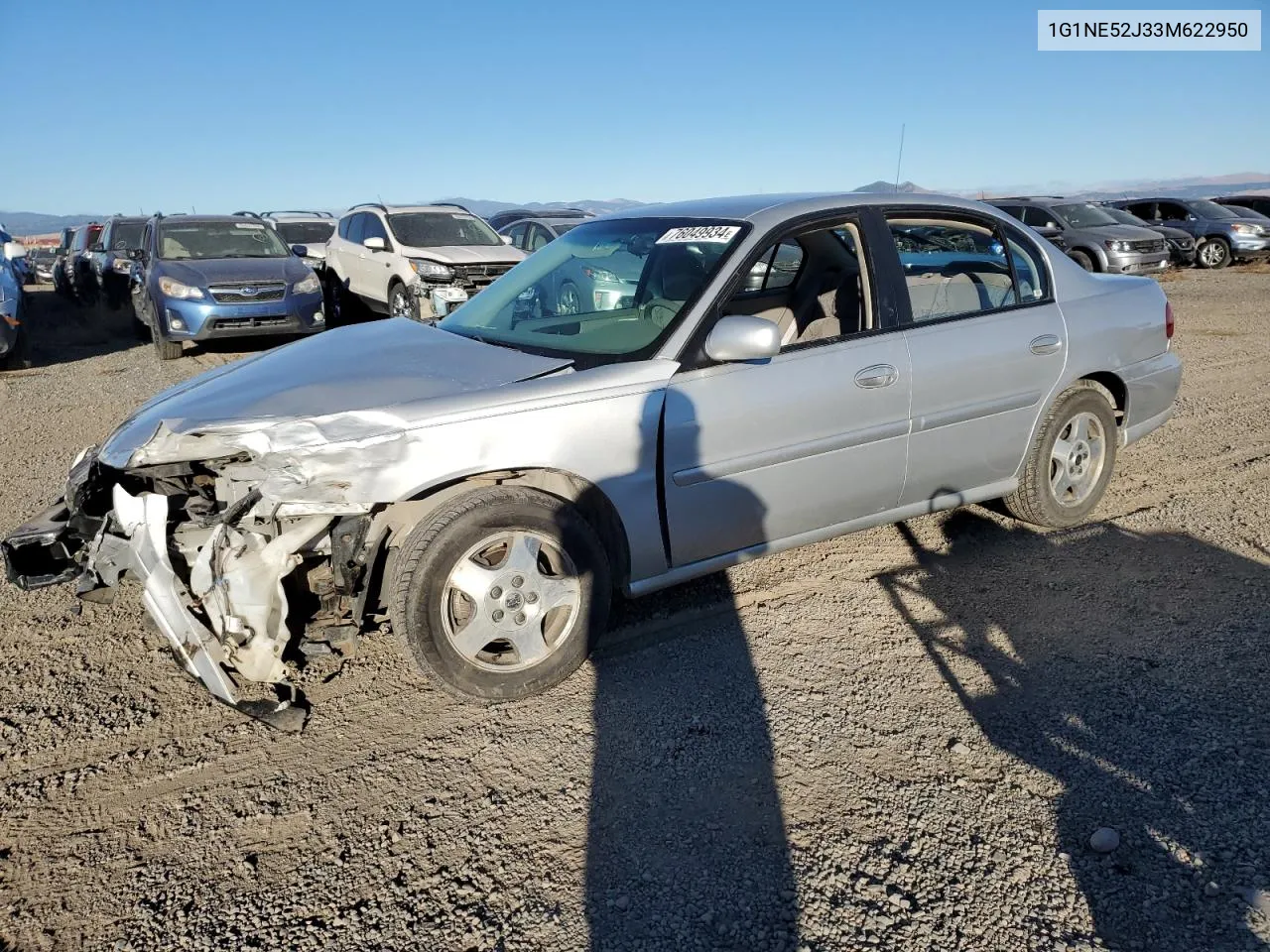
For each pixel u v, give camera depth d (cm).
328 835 265
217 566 290
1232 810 262
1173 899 231
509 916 232
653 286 380
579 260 420
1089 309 457
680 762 294
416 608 304
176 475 314
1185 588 409
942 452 412
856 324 406
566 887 242
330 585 317
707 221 391
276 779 291
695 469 347
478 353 356
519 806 275
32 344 1316
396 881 246
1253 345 1045
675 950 220
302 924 231
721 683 340
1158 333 487
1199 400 780
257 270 1085
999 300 435
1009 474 448
